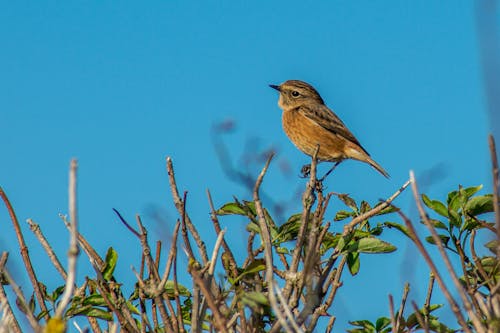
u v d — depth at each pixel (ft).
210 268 32.07
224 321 28.71
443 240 38.24
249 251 37.52
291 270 33.86
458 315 27.48
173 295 37.88
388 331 37.27
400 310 35.65
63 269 37.55
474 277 36.68
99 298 35.96
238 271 35.65
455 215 37.88
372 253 37.17
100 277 36.27
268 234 34.24
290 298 34.96
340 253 37.22
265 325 36.01
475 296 33.81
